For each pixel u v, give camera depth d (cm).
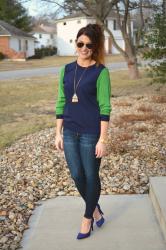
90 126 341
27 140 787
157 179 474
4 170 602
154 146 684
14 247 371
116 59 4166
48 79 2186
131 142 712
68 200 478
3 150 717
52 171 584
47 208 455
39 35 7069
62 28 5875
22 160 646
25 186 531
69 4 1938
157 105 1127
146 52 1162
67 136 351
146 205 452
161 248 357
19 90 1711
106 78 337
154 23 1112
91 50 337
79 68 343
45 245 372
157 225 401
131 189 507
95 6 1952
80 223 412
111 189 507
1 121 1013
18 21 5803
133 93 1457
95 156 347
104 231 391
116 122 882
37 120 1010
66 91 345
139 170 568
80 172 356
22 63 3859
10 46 4841
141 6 1897
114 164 594
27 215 441
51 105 1293
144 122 888
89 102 340
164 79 1162
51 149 700
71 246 367
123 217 421
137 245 363
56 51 5997
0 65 3556
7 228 409
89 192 361
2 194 502
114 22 5484
